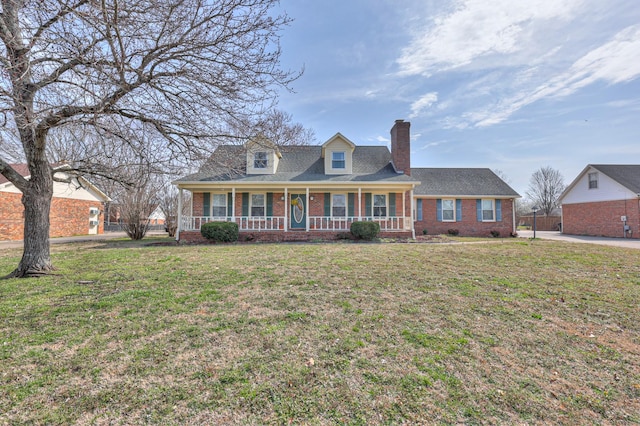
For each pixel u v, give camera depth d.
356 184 14.51
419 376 2.64
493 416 2.16
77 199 19.95
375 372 2.71
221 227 12.93
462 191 19.59
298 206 15.85
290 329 3.58
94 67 4.18
